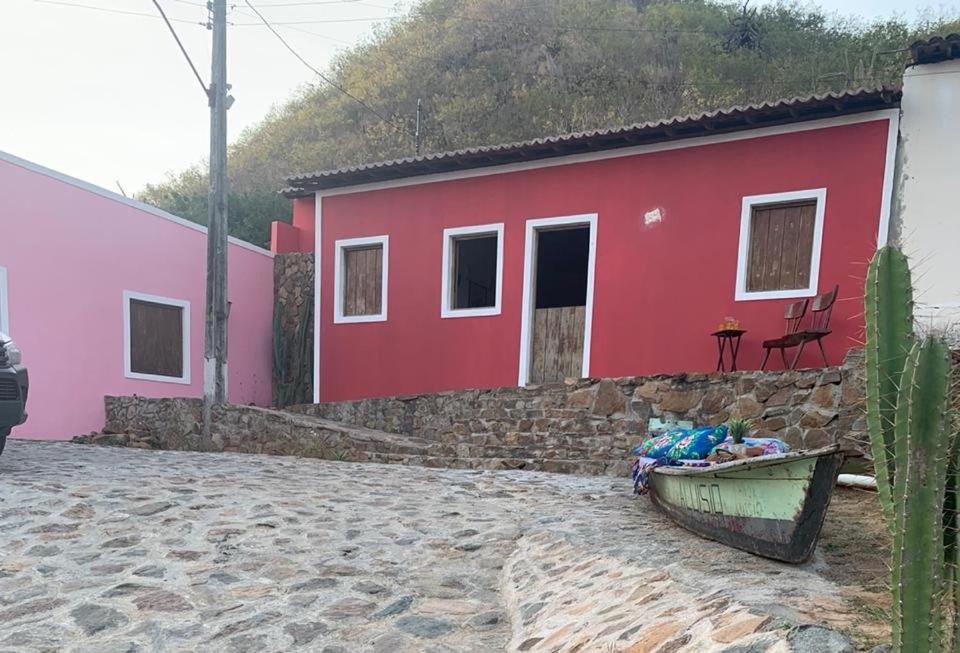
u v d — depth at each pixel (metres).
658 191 8.91
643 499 6.05
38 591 3.80
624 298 9.09
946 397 1.73
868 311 2.19
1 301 8.95
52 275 9.63
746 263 8.30
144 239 11.13
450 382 10.41
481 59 25.44
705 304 8.53
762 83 20.11
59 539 4.62
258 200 17.78
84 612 3.54
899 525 1.76
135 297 10.96
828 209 7.79
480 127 22.25
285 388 13.47
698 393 7.55
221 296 10.43
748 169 8.30
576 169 9.52
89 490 5.87
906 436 1.77
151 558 4.36
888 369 2.11
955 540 1.82
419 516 5.57
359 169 10.65
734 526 3.93
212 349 10.33
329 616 3.54
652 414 7.82
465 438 9.06
